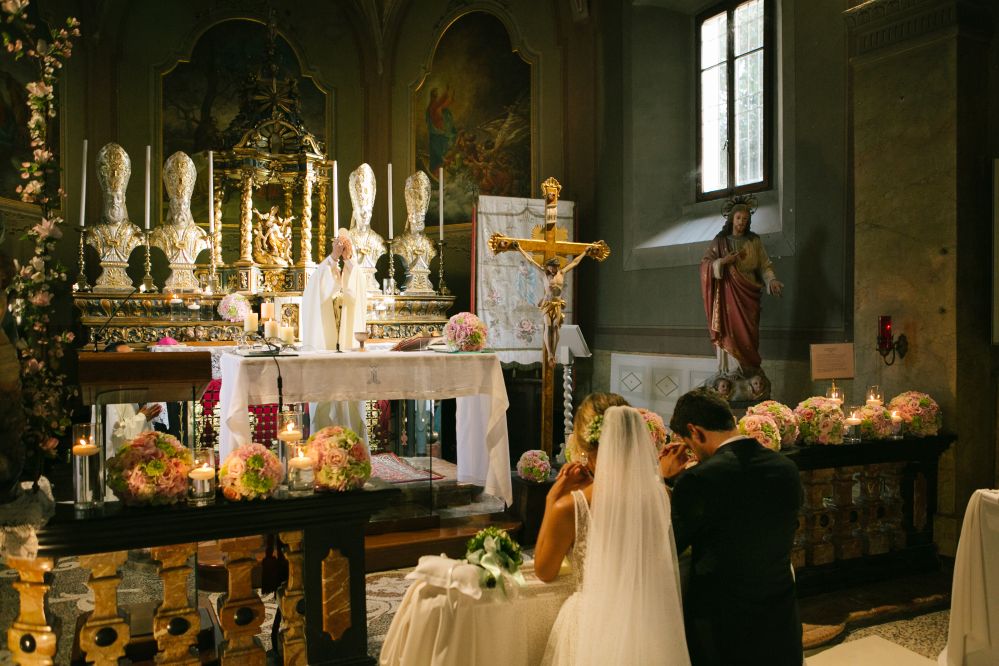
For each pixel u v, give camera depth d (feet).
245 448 9.43
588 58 28.48
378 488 10.15
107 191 23.21
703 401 8.77
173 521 8.86
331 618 9.86
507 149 30.01
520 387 27.17
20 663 8.78
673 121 27.43
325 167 25.48
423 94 31.86
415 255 26.94
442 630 8.65
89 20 27.61
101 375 9.80
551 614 9.14
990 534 11.62
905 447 15.92
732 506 7.93
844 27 20.31
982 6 17.17
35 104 9.37
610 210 27.94
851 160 20.07
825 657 12.29
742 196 23.29
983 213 17.37
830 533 15.55
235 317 21.48
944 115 17.08
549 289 19.11
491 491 17.92
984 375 17.38
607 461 8.16
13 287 9.24
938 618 13.96
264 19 30.71
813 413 14.93
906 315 17.90
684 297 25.18
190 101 29.73
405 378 17.08
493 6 30.17
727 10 25.88
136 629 10.09
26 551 8.29
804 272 21.38
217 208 25.30
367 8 31.94
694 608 8.07
